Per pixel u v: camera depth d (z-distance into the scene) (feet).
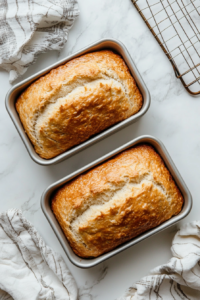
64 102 2.56
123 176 2.54
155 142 2.59
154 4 2.78
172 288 2.70
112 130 2.60
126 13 2.84
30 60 2.76
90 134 2.63
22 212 2.84
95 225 2.52
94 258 2.61
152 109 2.85
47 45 2.76
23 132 2.61
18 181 2.84
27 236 2.75
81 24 2.84
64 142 2.61
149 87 2.85
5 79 2.82
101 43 2.62
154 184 2.56
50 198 2.67
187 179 2.84
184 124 2.86
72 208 2.55
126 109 2.62
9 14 2.70
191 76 2.85
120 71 2.63
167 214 2.58
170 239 2.83
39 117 2.61
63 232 2.64
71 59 2.64
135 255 2.83
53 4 2.72
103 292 2.82
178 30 2.84
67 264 2.82
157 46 2.85
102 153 2.84
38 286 2.71
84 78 2.57
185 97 2.85
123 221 2.50
